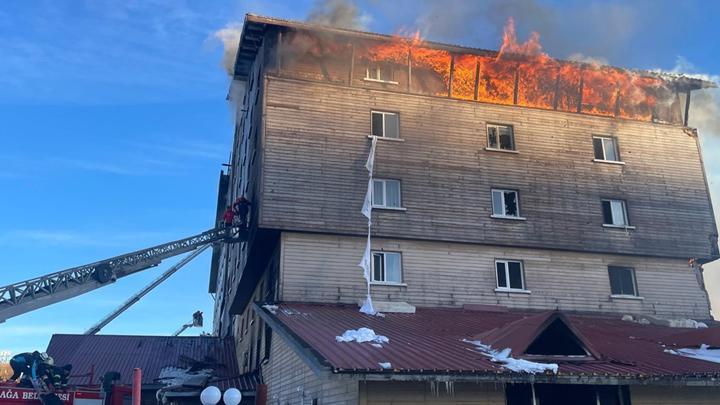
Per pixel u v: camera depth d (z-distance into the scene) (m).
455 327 16.64
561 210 23.16
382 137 22.11
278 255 20.44
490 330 14.96
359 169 21.47
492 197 22.80
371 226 20.88
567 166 23.92
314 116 21.69
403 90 23.22
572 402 13.41
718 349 15.71
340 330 14.54
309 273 19.89
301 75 22.27
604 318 21.81
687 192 25.08
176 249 23.64
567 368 12.30
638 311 22.80
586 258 22.98
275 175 20.50
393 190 21.77
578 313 21.98
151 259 23.17
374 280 20.55
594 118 25.03
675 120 26.45
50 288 20.58
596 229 23.31
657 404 13.90
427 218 21.55
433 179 22.14
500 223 22.31
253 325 24.66
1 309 19.11
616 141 25.08
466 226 21.88
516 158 23.42
